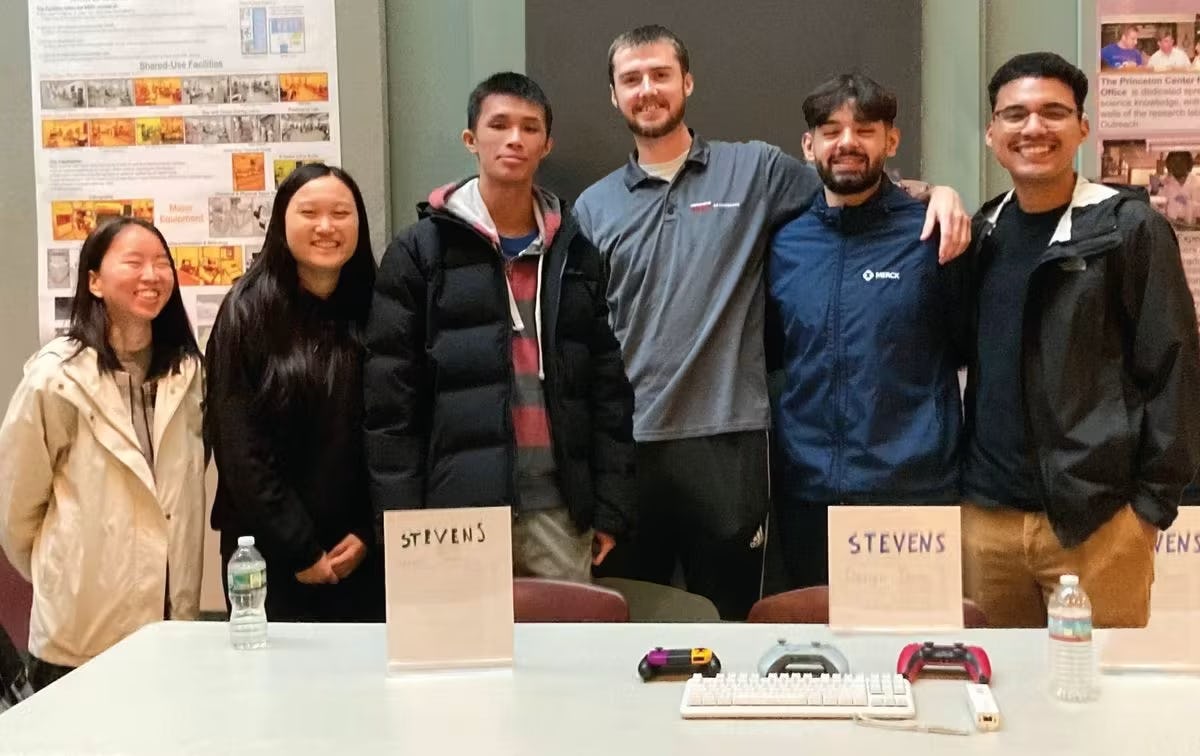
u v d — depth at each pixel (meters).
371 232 2.88
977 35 2.74
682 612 2.74
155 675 1.65
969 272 2.39
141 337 2.41
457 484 2.28
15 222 2.98
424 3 2.88
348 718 1.46
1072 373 2.18
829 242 2.47
